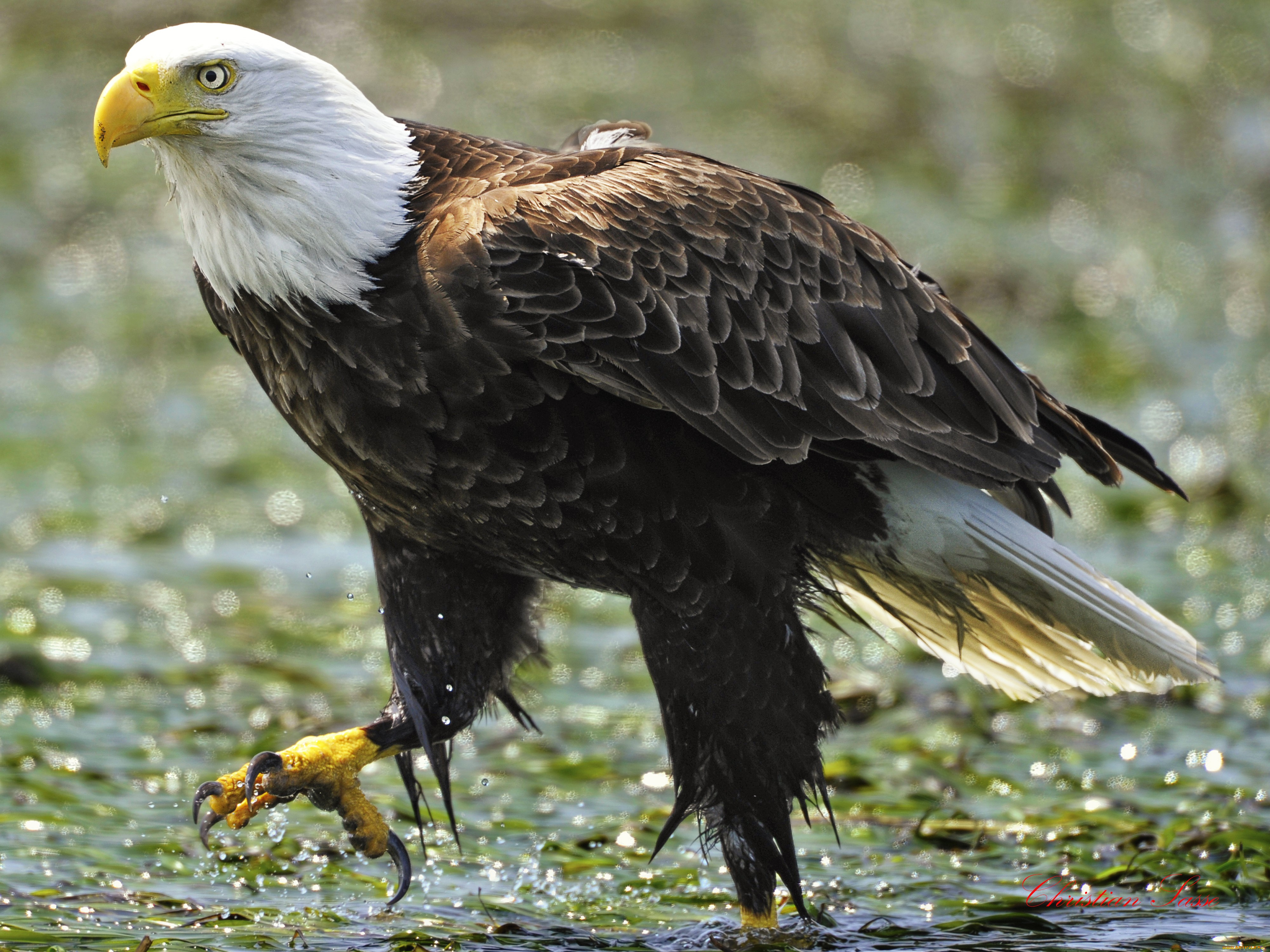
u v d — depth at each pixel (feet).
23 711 39.32
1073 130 92.89
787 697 28.22
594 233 27.32
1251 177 90.12
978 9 104.58
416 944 27.12
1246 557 51.44
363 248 27.12
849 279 29.17
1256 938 27.53
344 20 95.50
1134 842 32.30
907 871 31.45
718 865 32.04
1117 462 33.88
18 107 89.25
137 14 96.17
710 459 27.78
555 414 27.20
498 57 93.56
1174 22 103.45
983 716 40.16
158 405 67.67
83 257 79.61
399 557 30.60
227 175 27.09
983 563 29.55
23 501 57.16
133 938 26.66
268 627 47.24
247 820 29.19
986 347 30.42
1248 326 74.38
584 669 45.06
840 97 92.63
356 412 27.71
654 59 94.63
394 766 37.42
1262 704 40.50
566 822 34.12
